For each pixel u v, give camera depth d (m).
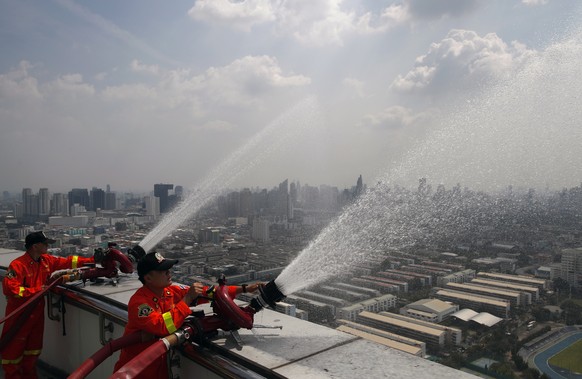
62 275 3.75
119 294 3.53
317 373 2.07
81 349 3.73
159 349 2.16
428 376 2.05
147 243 4.43
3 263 5.21
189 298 2.53
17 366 3.63
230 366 2.18
